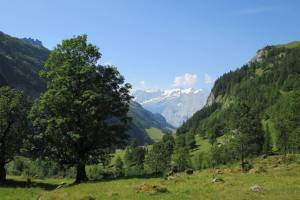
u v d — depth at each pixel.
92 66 55.25
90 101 52.41
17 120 62.31
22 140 61.97
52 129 54.06
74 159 57.69
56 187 53.88
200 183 38.38
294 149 114.50
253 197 28.39
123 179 50.62
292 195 28.66
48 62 56.41
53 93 53.69
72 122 53.62
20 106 62.09
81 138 55.62
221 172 49.34
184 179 43.00
